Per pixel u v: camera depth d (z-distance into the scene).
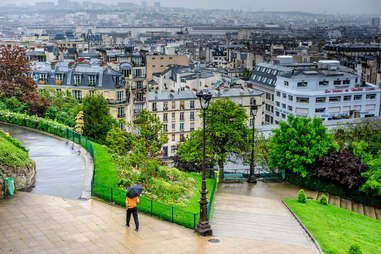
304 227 43.34
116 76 110.00
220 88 163.50
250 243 36.03
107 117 79.94
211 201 48.03
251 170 65.81
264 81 199.88
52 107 82.38
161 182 51.09
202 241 35.12
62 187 44.25
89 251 30.67
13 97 83.56
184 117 148.75
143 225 36.50
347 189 63.59
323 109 168.00
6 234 32.38
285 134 66.69
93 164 52.12
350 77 172.50
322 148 64.75
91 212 37.84
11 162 43.06
